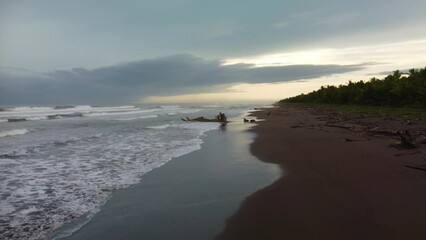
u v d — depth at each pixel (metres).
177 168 12.43
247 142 19.22
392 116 33.78
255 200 8.43
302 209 7.61
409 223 6.52
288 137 20.70
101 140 20.42
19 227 6.98
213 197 8.87
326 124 28.22
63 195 9.11
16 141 20.09
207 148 17.19
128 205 8.35
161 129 28.31
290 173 11.14
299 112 55.38
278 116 45.56
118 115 52.56
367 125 25.23
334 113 44.62
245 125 31.73
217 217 7.40
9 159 14.09
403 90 52.53
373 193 8.43
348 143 16.84
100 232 6.76
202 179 10.80
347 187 9.09
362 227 6.43
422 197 7.96
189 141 20.02
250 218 7.24
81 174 11.43
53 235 6.63
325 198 8.28
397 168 10.84
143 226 7.03
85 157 14.54
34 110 63.62
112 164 13.09
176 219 7.36
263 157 14.34
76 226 7.07
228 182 10.36
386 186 8.97
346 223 6.67
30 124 34.16
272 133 23.56
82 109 75.00
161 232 6.71
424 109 44.25
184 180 10.70
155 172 11.80
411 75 54.97
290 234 6.32
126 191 9.53
